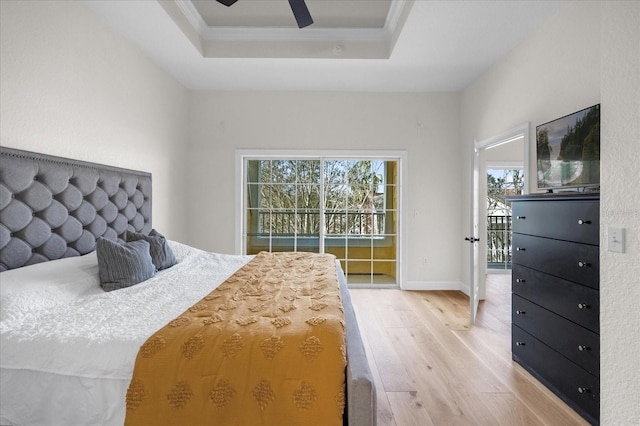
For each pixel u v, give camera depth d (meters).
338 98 4.36
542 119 2.70
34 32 2.02
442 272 4.43
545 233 2.08
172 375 1.12
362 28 3.32
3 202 1.72
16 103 1.90
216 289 1.85
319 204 4.53
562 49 2.47
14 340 1.19
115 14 2.59
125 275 1.93
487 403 1.89
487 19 2.64
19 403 1.13
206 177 4.37
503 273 5.64
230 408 1.10
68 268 1.87
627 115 1.20
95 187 2.40
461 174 4.35
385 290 4.38
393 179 4.55
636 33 1.16
